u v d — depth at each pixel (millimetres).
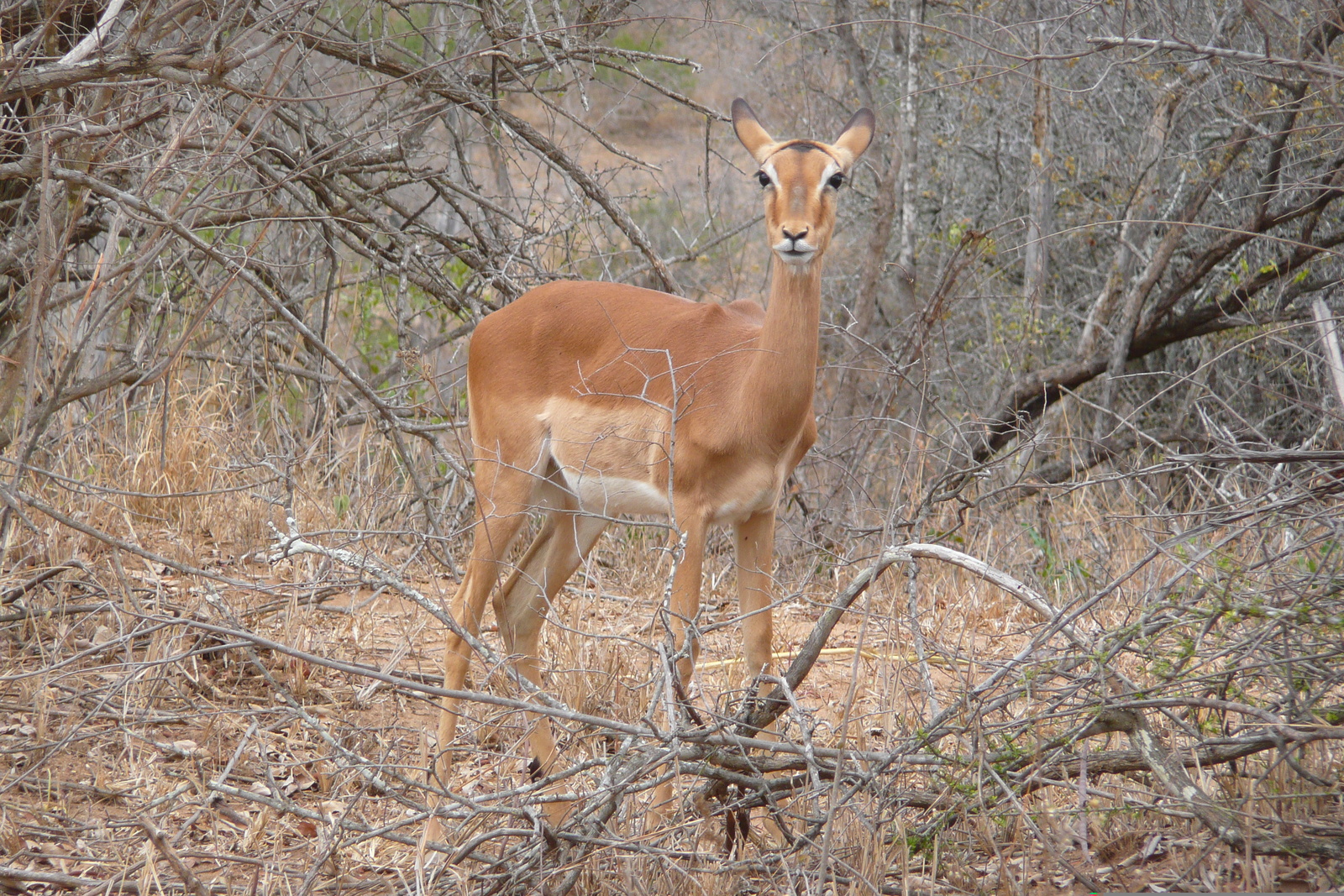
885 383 17391
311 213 12180
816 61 21797
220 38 9797
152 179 8359
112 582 10562
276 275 13320
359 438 14594
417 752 9047
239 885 6977
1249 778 7180
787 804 7664
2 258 9695
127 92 9352
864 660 10641
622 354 9180
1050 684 8875
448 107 13383
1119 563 12406
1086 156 19188
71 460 12195
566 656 9984
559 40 11688
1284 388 17031
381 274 14273
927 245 21344
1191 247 17828
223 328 14070
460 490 14055
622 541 14281
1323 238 15812
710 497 8781
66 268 11000
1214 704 6430
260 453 13398
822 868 6203
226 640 9758
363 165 12781
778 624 12086
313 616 10672
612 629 11617
